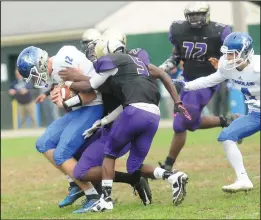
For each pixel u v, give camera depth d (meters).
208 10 25.25
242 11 50.59
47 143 20.89
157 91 20.20
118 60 19.77
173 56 26.66
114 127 19.78
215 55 25.70
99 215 19.50
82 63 20.45
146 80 19.98
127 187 26.97
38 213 22.50
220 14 74.94
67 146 20.53
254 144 37.38
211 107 51.28
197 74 25.97
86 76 20.20
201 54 25.69
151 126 19.83
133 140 20.34
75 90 20.30
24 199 26.73
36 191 28.66
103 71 19.61
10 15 83.94
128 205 21.62
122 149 20.47
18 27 79.19
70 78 20.16
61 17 79.75
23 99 66.31
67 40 75.88
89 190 20.77
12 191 29.08
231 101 51.44
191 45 25.73
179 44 26.06
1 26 80.44
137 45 68.19
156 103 20.12
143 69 20.16
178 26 26.03
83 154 20.50
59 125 21.08
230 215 18.56
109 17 77.56
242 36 20.59
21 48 78.19
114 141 19.78
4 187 30.25
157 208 20.17
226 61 20.94
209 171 29.61
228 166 30.64
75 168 20.41
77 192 22.38
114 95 20.41
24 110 66.81
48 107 66.31
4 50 78.75
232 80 21.70
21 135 59.88
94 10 80.38
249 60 20.86
